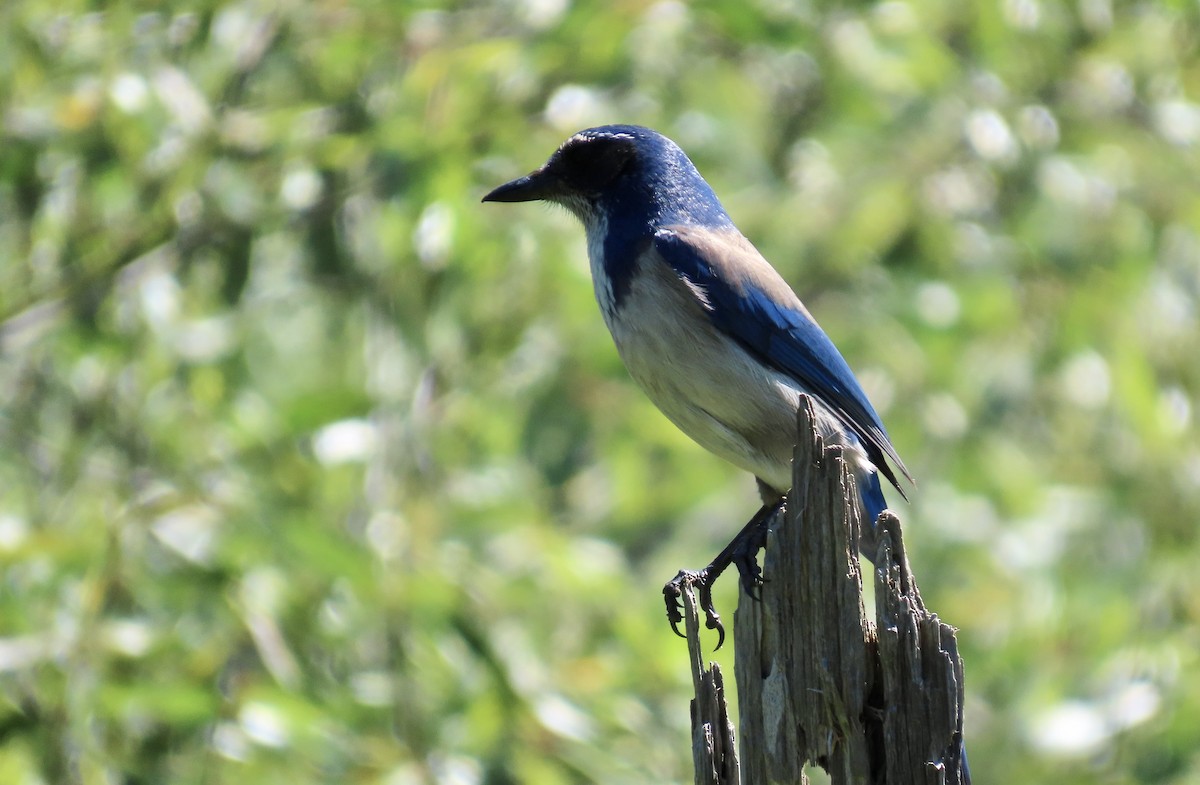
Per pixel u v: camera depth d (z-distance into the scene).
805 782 6.85
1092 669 12.70
